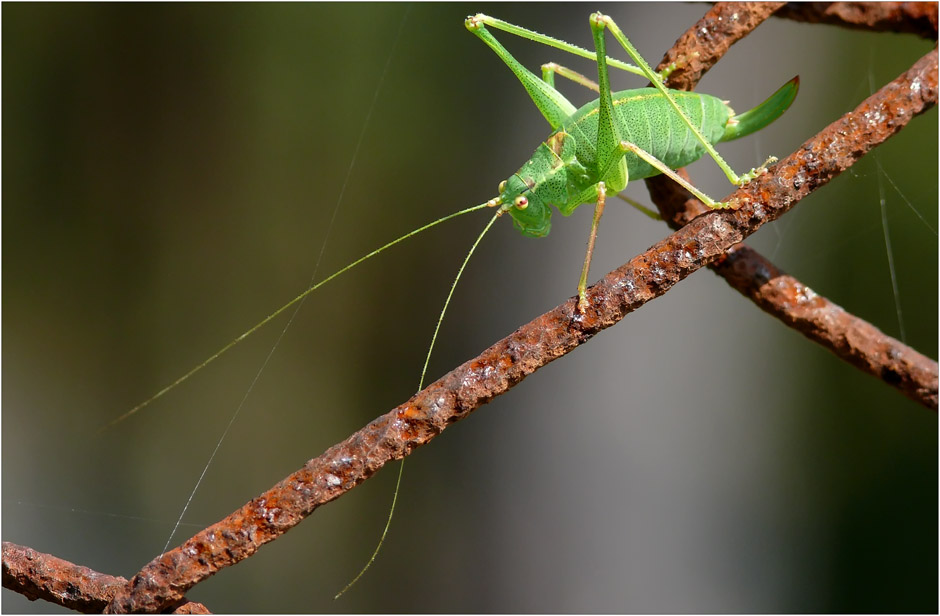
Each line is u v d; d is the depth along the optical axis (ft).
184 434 0.86
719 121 0.73
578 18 0.85
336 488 0.65
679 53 0.70
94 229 0.87
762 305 0.68
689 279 0.86
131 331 0.87
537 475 0.84
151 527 0.85
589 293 0.65
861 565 0.85
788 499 0.86
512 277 0.85
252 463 0.86
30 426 0.85
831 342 0.68
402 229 0.86
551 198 0.75
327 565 0.86
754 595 0.85
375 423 0.65
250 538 0.65
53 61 0.86
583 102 0.85
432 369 0.85
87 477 0.85
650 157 0.71
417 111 0.87
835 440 0.87
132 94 0.87
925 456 0.86
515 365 0.65
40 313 0.86
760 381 0.86
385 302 0.86
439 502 0.85
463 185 0.86
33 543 0.84
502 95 0.86
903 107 0.66
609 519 0.84
